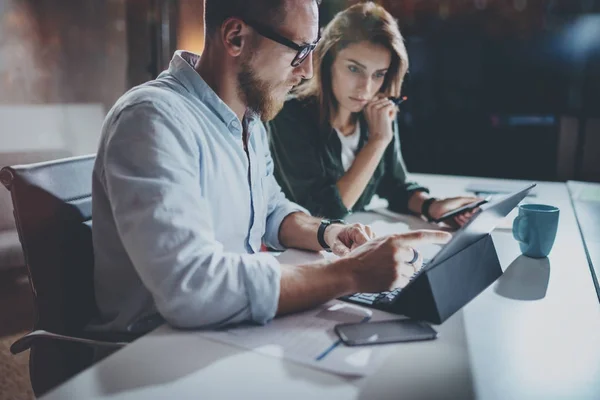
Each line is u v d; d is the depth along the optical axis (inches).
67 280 44.6
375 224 63.8
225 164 45.1
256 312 35.0
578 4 138.3
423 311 36.4
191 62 47.9
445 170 163.3
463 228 36.3
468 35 145.9
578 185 80.7
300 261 49.3
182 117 40.7
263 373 29.4
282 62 43.1
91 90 127.5
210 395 27.3
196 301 34.0
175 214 35.4
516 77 146.9
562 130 141.5
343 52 68.5
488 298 40.4
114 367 29.9
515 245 53.5
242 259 36.3
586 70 137.8
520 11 142.3
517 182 82.5
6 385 77.0
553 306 39.2
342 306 38.5
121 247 41.5
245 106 46.6
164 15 105.7
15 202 42.3
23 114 124.3
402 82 74.5
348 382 28.5
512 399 27.3
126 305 42.1
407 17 139.6
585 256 50.3
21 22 124.3
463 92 151.3
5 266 98.3
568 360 31.4
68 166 46.4
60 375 43.3
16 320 96.1
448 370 30.0
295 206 57.2
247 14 41.7
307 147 69.2
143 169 36.5
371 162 68.9
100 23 121.6
